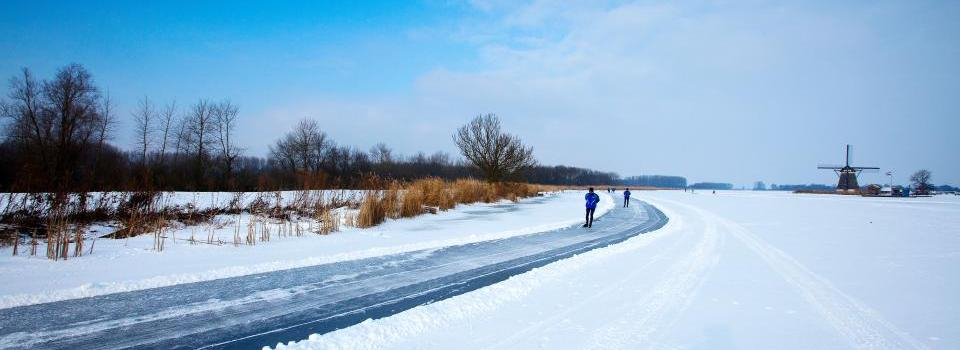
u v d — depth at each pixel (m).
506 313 5.96
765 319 5.75
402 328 5.36
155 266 8.53
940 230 16.08
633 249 11.48
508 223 17.20
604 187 118.31
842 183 79.50
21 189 12.77
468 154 37.22
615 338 5.07
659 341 4.98
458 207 24.69
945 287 7.43
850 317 5.84
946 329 5.39
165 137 36.97
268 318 5.81
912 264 9.51
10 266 8.16
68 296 6.47
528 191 40.75
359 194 19.11
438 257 10.12
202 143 37.88
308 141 50.56
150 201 14.62
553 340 5.00
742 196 60.00
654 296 6.81
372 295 6.94
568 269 8.74
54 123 29.84
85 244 10.73
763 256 10.47
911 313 6.02
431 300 6.70
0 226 11.75
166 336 5.12
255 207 17.16
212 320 5.68
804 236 14.40
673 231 15.84
